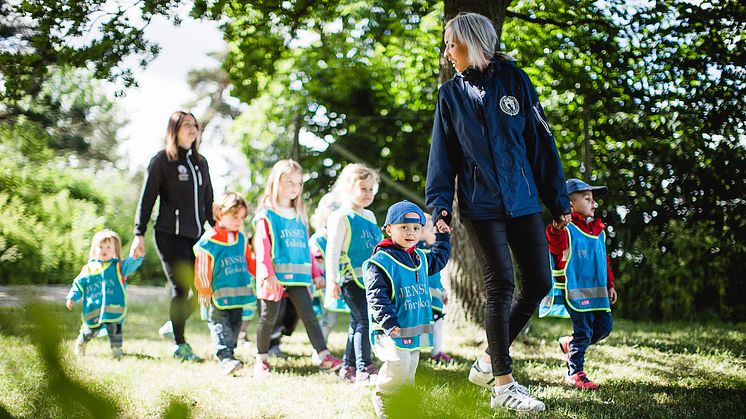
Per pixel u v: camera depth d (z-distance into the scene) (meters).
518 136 3.48
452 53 3.60
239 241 5.18
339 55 11.85
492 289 3.48
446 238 3.74
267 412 3.51
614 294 4.55
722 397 3.83
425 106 11.05
